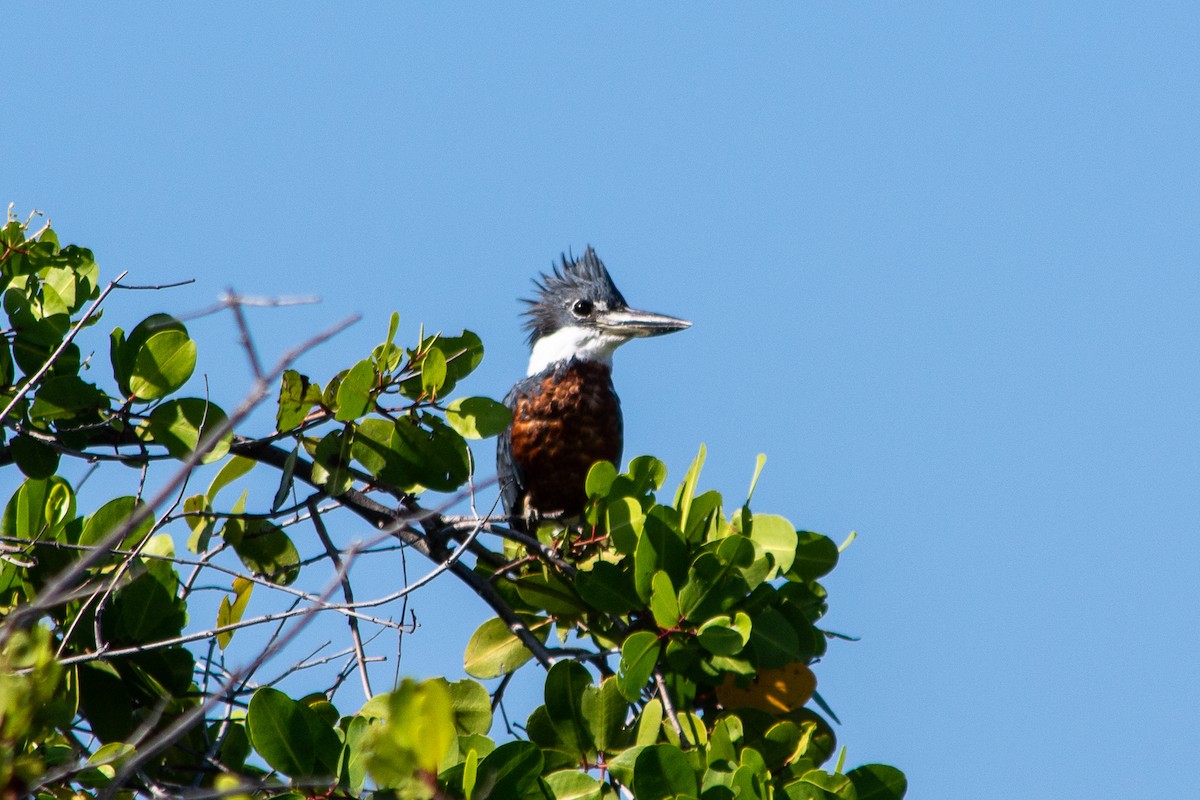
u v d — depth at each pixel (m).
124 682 9.58
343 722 8.85
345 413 9.76
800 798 8.97
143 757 6.24
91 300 11.00
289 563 11.06
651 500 11.06
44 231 11.32
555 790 8.44
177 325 10.02
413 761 5.34
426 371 9.84
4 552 9.04
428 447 10.28
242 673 7.61
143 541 8.62
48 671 6.40
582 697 9.48
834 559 10.77
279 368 5.82
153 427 9.77
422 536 10.58
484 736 8.60
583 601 10.88
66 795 8.03
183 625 9.70
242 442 10.13
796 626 10.41
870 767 9.61
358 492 10.87
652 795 8.61
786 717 10.28
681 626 9.95
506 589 11.36
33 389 9.84
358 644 9.53
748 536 10.34
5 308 9.91
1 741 6.24
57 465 9.78
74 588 9.47
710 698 10.48
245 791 7.24
